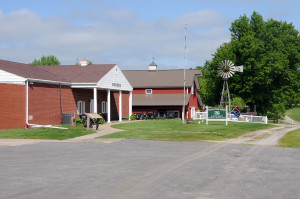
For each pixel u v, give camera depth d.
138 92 57.53
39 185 9.19
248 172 11.34
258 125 41.59
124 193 8.34
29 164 12.62
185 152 16.52
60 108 33.44
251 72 61.84
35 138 22.19
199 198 7.91
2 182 9.56
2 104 26.47
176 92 56.53
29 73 31.00
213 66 66.56
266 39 66.69
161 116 53.06
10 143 19.59
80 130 26.61
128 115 49.19
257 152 16.97
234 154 16.00
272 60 61.75
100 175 10.60
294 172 11.43
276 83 66.75
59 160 13.61
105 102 43.41
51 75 34.53
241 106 51.66
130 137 23.42
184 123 37.06
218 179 10.13
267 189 8.91
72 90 35.47
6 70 28.55
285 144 21.50
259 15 67.38
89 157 14.48
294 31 74.00
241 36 66.62
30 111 29.00
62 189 8.73
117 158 14.26
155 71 60.84
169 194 8.27
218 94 67.69
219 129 31.09
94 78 35.56
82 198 7.84
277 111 62.59
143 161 13.51
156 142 21.06
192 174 10.87
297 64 69.88
